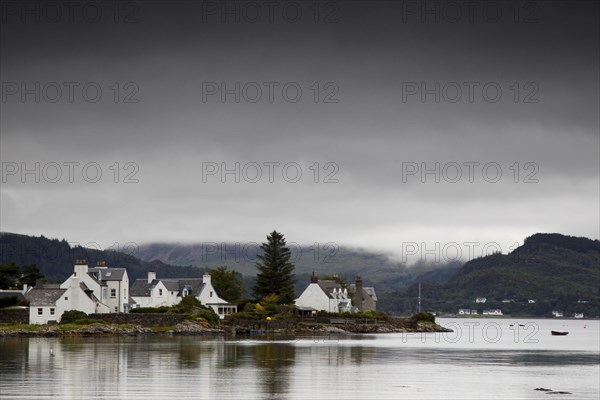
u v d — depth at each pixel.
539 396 88.12
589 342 198.88
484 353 143.75
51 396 79.69
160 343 140.25
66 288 177.50
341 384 92.06
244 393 83.94
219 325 184.00
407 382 95.38
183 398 80.31
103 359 109.88
